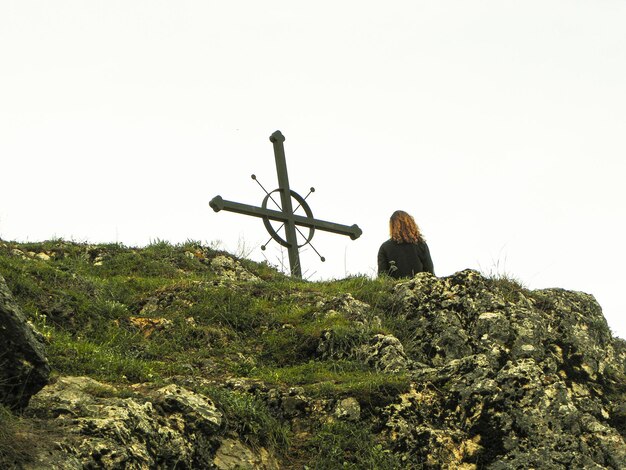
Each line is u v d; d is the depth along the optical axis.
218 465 9.88
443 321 13.95
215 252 17.38
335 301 14.12
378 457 10.71
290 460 10.55
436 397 11.58
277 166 20.11
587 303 15.71
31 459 8.17
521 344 13.44
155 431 9.50
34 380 9.02
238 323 13.60
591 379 13.21
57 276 13.70
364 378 11.91
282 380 11.97
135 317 13.32
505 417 11.33
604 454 11.41
